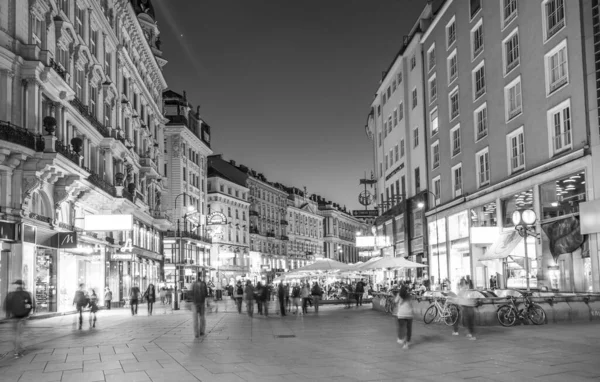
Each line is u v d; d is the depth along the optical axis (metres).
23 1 26.09
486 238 31.48
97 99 37.56
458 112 39.66
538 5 28.70
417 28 49.31
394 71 55.09
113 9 41.84
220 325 23.14
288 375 10.66
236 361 12.52
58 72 28.33
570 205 25.92
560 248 26.23
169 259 66.62
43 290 28.78
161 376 10.73
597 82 24.31
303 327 21.55
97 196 34.84
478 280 35.78
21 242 24.98
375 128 64.38
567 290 25.95
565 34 26.38
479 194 34.88
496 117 33.50
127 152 42.53
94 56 37.09
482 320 19.42
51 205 28.92
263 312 33.00
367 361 12.32
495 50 33.62
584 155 24.59
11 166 24.72
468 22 37.59
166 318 28.55
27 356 13.86
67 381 10.38
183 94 73.31
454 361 12.14
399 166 53.72
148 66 54.81
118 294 42.44
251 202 103.25
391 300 28.48
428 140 45.94
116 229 32.34
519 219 22.91
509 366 11.37
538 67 28.75
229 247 89.75
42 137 25.86
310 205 136.50
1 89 24.72
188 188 72.12
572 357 12.32
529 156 29.67
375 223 62.62
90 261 37.31
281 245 116.88
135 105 49.56
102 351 14.67
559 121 27.38
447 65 41.56
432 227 43.81
